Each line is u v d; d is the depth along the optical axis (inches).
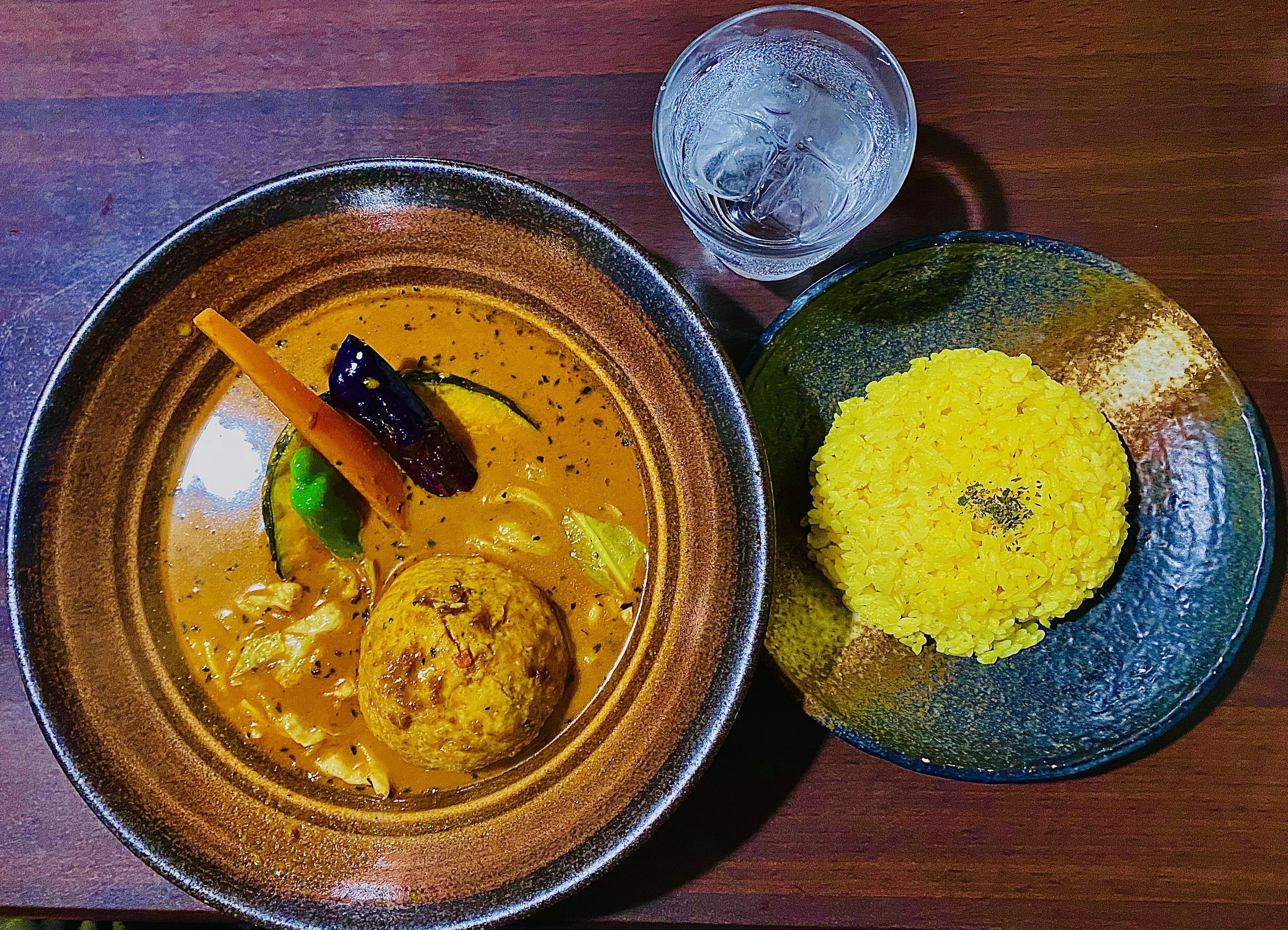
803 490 13.9
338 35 14.3
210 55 14.3
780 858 13.2
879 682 13.3
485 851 11.5
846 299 13.0
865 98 13.4
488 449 12.9
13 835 13.3
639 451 12.6
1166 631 13.0
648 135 14.1
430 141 14.1
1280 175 14.0
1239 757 13.2
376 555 12.9
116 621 12.0
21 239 14.2
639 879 13.3
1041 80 14.1
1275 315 13.9
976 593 12.6
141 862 13.2
